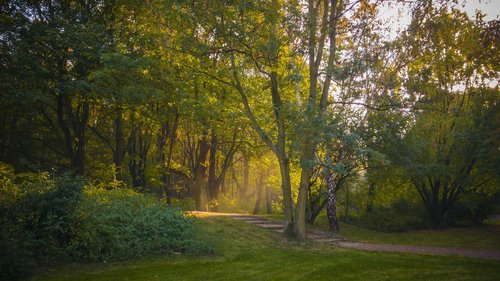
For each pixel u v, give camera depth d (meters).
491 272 10.95
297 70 16.17
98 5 21.83
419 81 17.78
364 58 17.08
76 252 10.38
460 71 24.88
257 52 15.98
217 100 20.38
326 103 17.27
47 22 20.12
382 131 19.84
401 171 24.45
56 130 26.69
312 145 15.41
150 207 14.55
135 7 21.38
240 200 42.34
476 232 23.41
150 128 28.09
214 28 15.50
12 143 29.41
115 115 23.64
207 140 26.89
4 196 11.04
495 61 23.27
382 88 17.58
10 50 17.34
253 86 20.70
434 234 22.62
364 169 23.03
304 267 11.18
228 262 11.71
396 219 25.45
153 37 18.44
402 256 13.76
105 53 18.03
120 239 11.58
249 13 15.44
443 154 24.75
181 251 12.71
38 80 18.16
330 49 17.05
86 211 11.58
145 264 10.91
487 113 22.36
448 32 19.92
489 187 25.72
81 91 20.09
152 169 26.84
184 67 19.09
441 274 10.59
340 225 24.89
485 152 22.22
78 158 22.91
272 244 15.31
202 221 17.16
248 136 25.98
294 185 25.48
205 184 27.58
